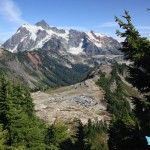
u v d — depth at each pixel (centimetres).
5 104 2833
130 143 1908
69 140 3825
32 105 4938
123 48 1838
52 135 3588
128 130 1991
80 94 19450
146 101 1755
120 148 1988
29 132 2889
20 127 2830
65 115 13362
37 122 4725
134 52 1798
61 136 3616
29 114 4822
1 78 3062
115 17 1784
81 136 4041
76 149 3806
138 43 1748
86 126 10569
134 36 1767
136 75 1828
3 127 2797
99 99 18275
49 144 3538
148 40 1736
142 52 1747
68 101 17475
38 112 13488
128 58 1841
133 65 1862
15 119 2827
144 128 1830
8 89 2989
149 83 1809
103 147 6569
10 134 2783
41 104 15538
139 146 1880
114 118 3222
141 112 1811
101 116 14200
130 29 1766
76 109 14900
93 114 14350
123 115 2950
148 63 1775
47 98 19038
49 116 12975
